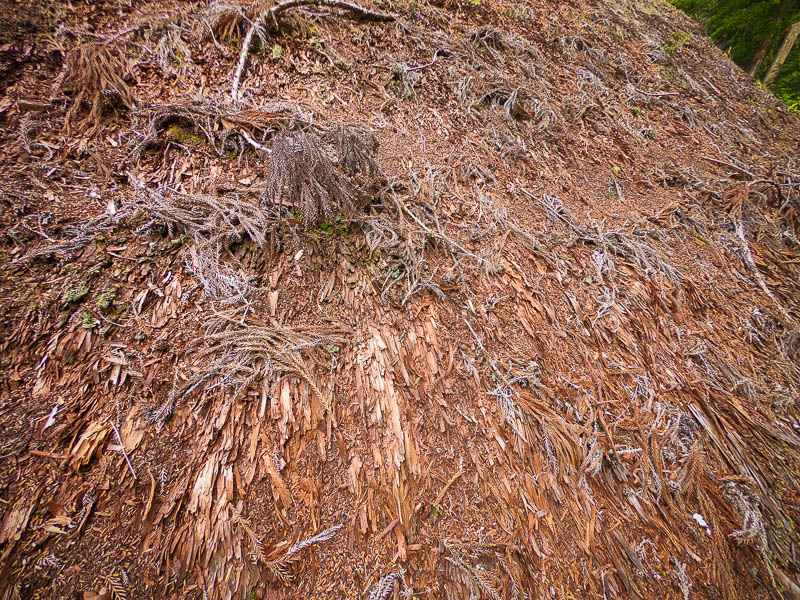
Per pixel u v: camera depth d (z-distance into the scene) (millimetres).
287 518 1562
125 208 1888
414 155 3006
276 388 1746
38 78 2045
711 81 6602
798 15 8539
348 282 2184
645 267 3152
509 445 2018
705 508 2117
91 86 2105
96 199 1876
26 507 1257
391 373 2000
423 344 2160
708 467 2262
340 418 1814
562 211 3273
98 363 1556
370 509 1690
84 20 2367
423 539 1705
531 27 5203
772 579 1947
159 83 2375
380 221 2422
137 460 1448
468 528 1777
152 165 2115
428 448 1892
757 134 5781
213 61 2654
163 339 1688
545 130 3891
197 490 1479
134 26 2494
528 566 1750
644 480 2133
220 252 1987
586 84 4852
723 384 2686
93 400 1489
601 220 3439
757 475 2283
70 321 1579
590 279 2908
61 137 1965
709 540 2018
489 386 2166
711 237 3723
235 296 1862
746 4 8906
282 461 1636
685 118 5281
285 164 1923
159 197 1930
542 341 2475
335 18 3510
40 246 1652
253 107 2508
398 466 1798
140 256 1830
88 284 1670
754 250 3770
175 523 1411
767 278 3572
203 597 1350
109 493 1371
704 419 2438
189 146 2242
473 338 2305
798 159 5215
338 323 2037
